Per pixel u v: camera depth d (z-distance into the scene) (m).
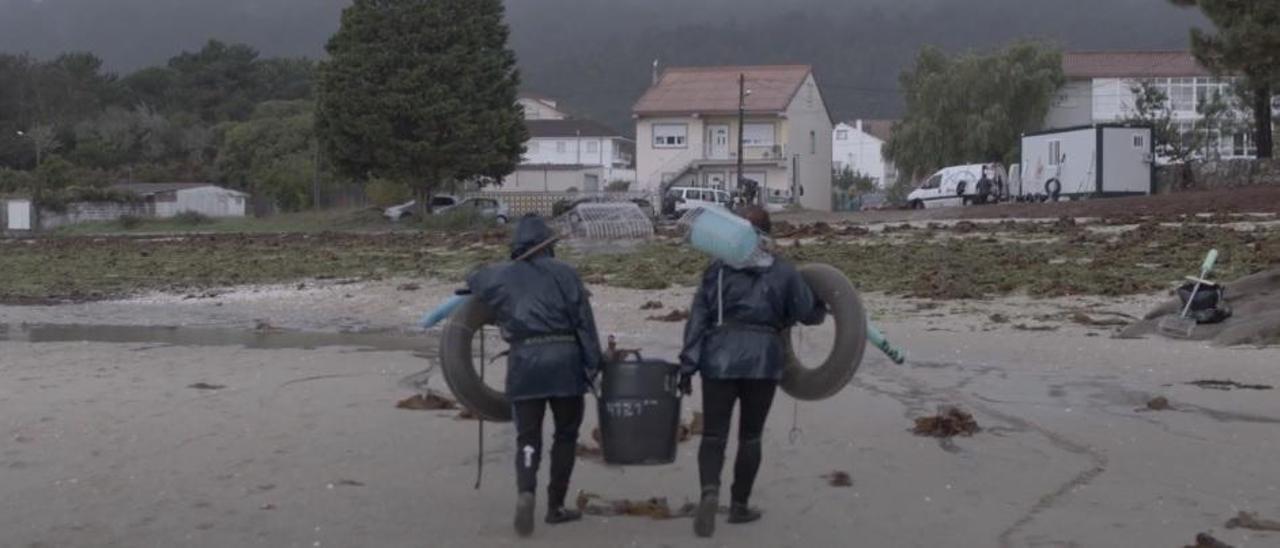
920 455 8.99
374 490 8.20
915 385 11.83
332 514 7.65
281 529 7.36
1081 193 51.62
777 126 82.25
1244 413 10.30
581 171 90.44
